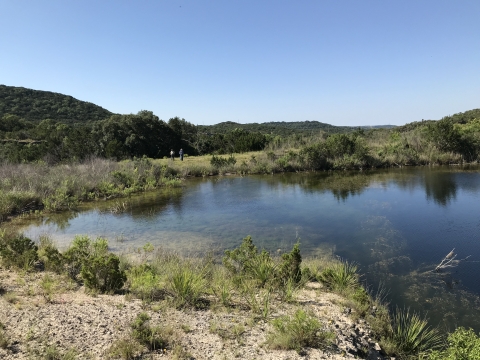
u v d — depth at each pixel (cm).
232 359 418
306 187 2017
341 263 853
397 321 615
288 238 1100
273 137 4281
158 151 3934
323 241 1063
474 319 627
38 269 752
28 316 491
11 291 587
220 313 557
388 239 1066
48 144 3139
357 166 2717
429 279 790
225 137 4569
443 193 1681
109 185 1939
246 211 1488
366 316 586
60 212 1531
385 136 3738
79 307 538
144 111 4316
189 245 1041
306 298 646
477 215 1294
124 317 509
